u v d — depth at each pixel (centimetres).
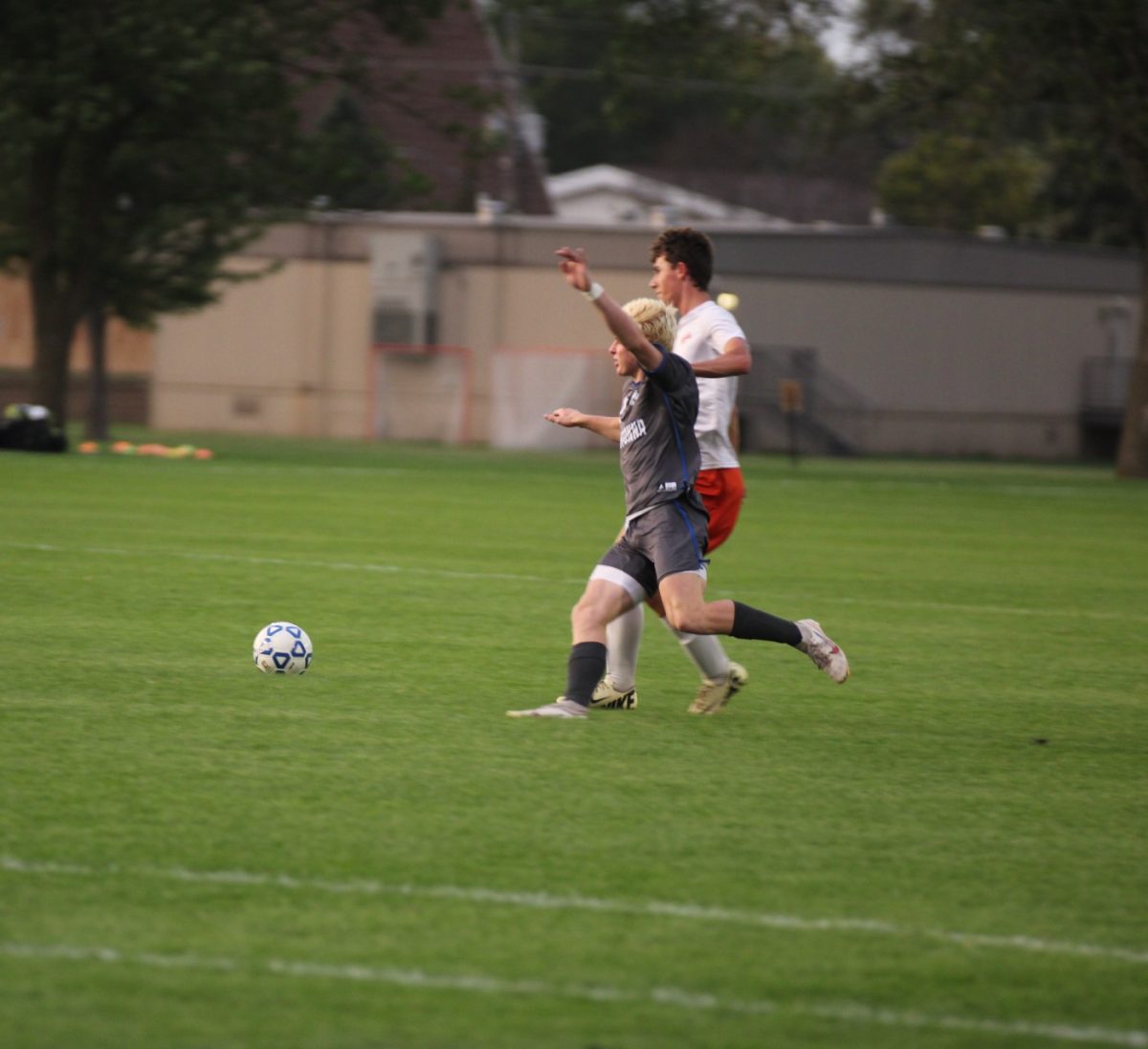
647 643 3641
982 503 8800
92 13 10650
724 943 1647
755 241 15925
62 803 2067
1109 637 4006
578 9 12462
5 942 1583
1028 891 1859
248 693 2842
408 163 12150
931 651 3684
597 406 15812
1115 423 16900
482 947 1611
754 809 2173
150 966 1536
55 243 11556
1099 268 16912
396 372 16162
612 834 2020
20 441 10394
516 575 4809
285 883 1780
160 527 5856
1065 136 12431
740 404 15975
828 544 6216
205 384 16638
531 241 15950
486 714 2731
